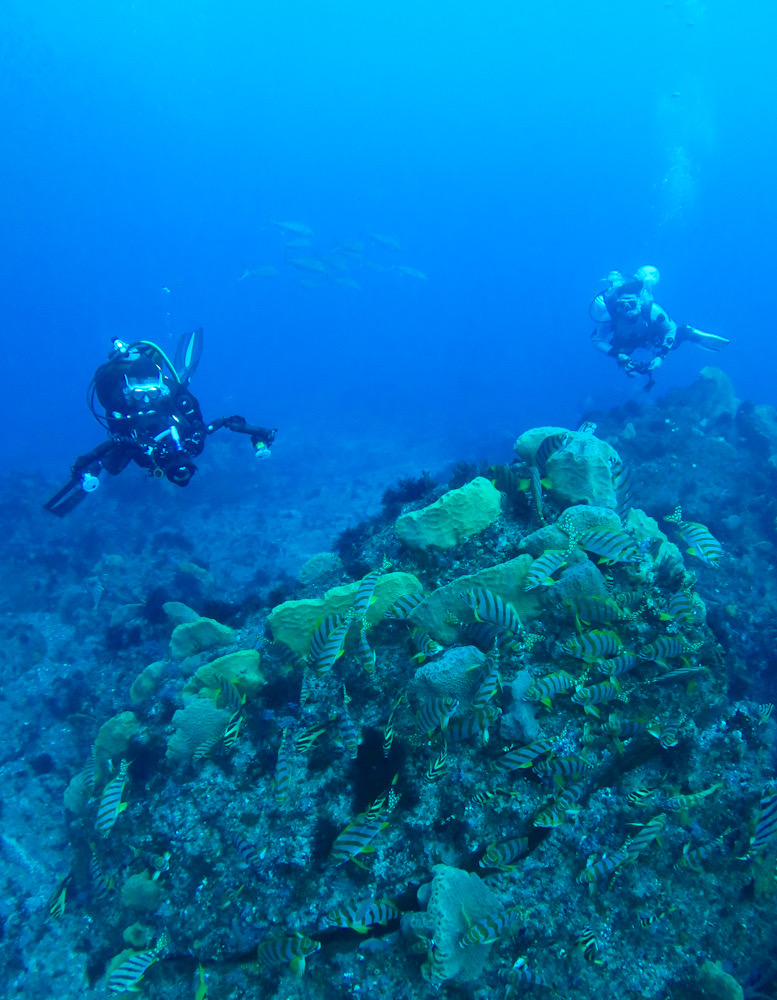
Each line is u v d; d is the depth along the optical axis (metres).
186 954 3.17
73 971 3.81
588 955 2.71
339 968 2.80
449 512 3.84
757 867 2.94
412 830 2.94
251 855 3.13
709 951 2.81
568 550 3.28
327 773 3.25
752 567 7.88
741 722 3.32
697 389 11.62
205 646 4.88
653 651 2.88
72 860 4.32
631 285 10.23
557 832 2.87
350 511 16.66
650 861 2.91
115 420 4.46
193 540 14.10
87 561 12.14
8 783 6.01
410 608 3.38
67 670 8.33
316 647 3.09
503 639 3.12
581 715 2.93
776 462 9.40
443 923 2.45
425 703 2.96
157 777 3.79
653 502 9.04
